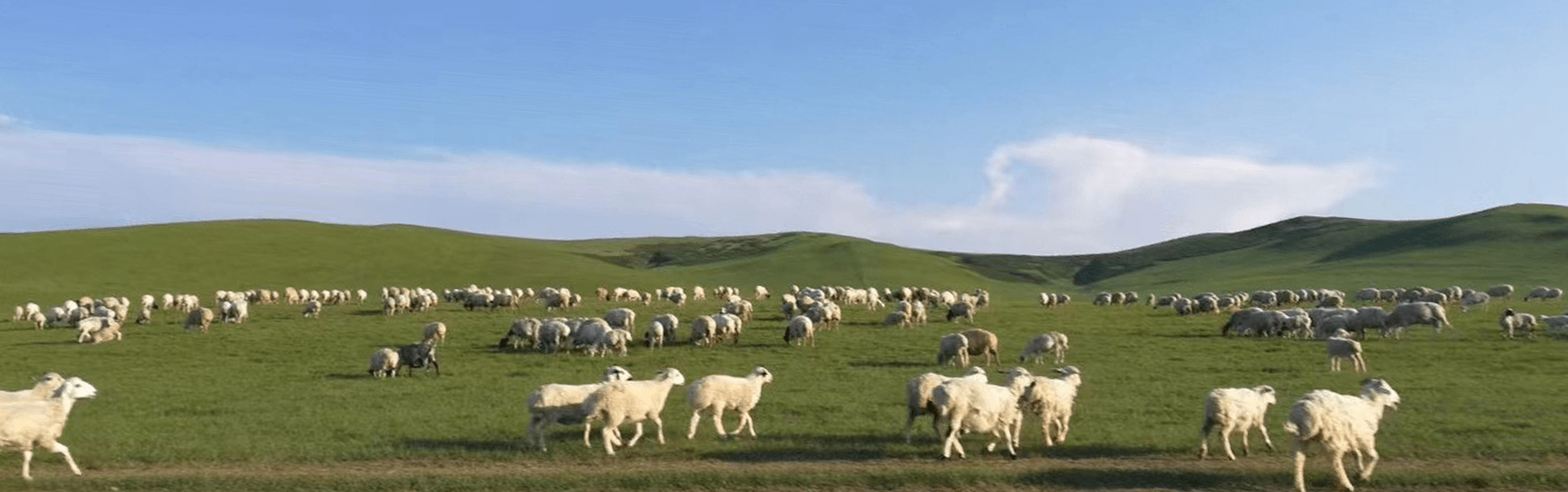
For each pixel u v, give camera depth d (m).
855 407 29.08
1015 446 22.53
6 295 97.56
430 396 32.38
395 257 141.00
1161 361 41.53
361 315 70.25
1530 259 143.50
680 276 149.75
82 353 47.47
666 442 23.30
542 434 22.62
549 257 156.75
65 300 96.75
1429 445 22.33
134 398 32.12
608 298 87.50
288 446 22.94
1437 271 138.50
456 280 129.75
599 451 22.27
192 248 134.75
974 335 41.88
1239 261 187.88
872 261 162.12
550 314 69.94
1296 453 18.23
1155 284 160.88
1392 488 18.67
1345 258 170.50
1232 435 24.02
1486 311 68.62
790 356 44.47
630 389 22.41
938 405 21.27
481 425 26.05
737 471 20.23
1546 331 51.47
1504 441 22.58
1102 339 50.94
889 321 58.97
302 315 69.88
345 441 23.73
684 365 41.34
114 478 19.69
